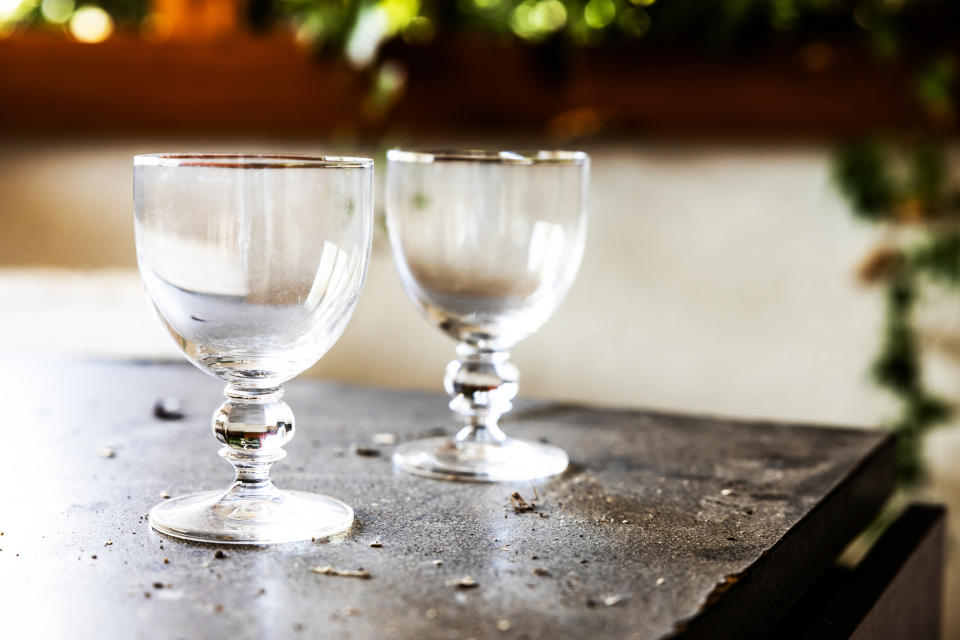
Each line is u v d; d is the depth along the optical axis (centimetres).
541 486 77
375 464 80
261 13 172
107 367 104
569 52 159
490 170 78
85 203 180
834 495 77
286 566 66
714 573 66
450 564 67
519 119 164
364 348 176
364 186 69
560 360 169
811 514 74
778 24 150
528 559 67
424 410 93
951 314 151
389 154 80
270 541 68
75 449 81
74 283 180
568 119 162
